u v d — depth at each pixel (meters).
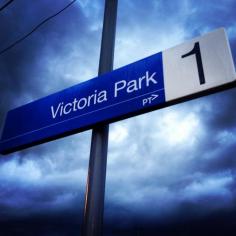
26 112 2.87
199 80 1.96
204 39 2.11
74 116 2.41
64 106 2.55
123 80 2.31
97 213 1.96
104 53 2.73
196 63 2.04
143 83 2.19
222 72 1.89
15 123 2.90
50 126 2.53
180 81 2.03
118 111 2.16
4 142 2.85
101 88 2.40
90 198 2.01
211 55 2.00
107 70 2.63
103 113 2.24
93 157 2.17
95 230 1.90
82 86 2.55
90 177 2.10
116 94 2.27
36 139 2.56
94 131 2.29
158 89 2.09
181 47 2.19
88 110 2.34
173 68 2.12
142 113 2.12
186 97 1.96
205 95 1.95
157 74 2.17
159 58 2.24
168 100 2.00
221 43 2.01
